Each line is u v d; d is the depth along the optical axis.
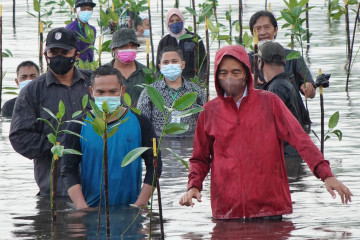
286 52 15.20
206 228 8.40
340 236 7.91
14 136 10.70
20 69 17.17
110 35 28.80
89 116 8.58
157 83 15.70
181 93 15.56
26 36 29.55
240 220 8.59
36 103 10.80
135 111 8.45
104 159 8.20
